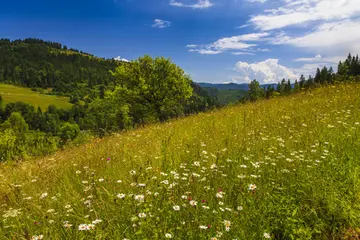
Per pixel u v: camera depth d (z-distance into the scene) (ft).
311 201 10.55
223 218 9.86
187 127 32.01
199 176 13.03
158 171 14.38
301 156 14.14
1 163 28.09
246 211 9.90
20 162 27.25
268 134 21.16
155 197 11.12
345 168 12.39
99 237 8.79
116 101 107.86
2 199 16.24
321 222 9.36
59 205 13.03
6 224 12.13
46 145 36.65
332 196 10.28
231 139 20.44
